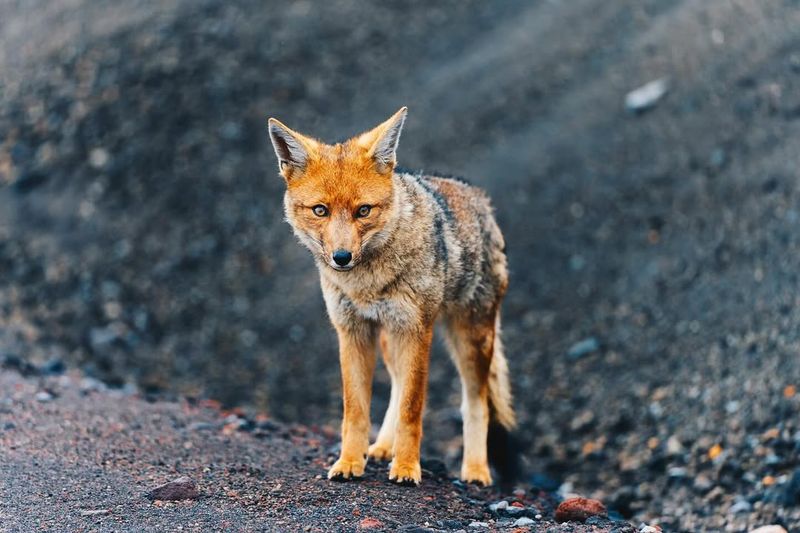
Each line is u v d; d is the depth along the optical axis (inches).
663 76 692.1
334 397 525.7
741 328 463.5
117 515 253.8
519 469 360.5
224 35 816.9
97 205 676.7
